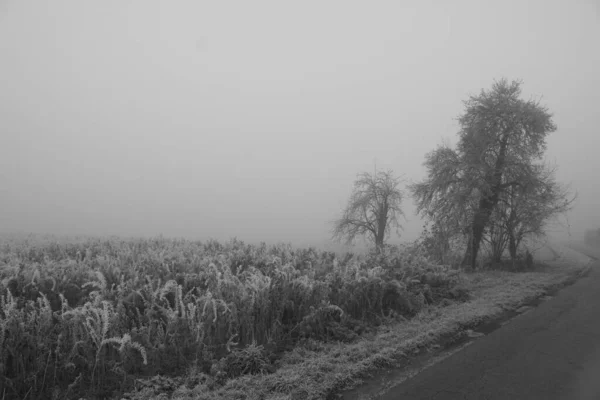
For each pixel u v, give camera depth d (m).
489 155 21.78
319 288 8.47
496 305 10.21
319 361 6.04
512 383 5.33
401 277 11.09
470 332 7.88
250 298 7.21
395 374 5.70
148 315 6.53
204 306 6.57
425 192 22.81
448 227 21.02
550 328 8.15
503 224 22.47
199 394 4.99
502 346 6.94
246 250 12.70
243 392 4.98
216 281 7.95
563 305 10.56
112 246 13.21
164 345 5.96
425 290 10.77
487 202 21.64
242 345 6.76
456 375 5.62
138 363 5.82
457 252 22.84
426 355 6.51
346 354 6.47
